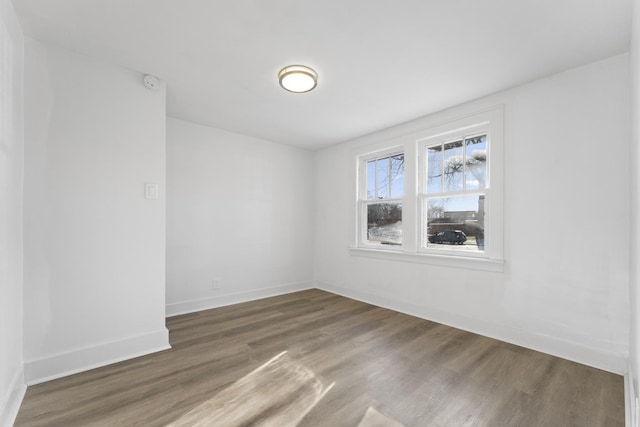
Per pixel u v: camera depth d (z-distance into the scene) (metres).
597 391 1.73
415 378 1.88
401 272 3.32
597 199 2.03
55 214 1.89
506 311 2.46
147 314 2.26
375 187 3.77
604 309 1.99
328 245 4.32
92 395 1.68
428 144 3.14
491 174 2.56
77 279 1.97
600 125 2.02
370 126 3.42
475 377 1.89
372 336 2.58
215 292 3.50
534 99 2.32
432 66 2.14
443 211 3.02
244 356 2.20
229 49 1.96
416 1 1.51
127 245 2.17
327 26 1.72
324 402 1.63
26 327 1.78
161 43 1.90
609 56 1.98
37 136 1.84
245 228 3.78
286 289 4.20
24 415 1.51
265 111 3.00
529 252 2.33
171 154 3.19
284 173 4.20
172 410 1.56
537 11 1.56
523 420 1.49
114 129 2.13
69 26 1.73
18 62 1.71
